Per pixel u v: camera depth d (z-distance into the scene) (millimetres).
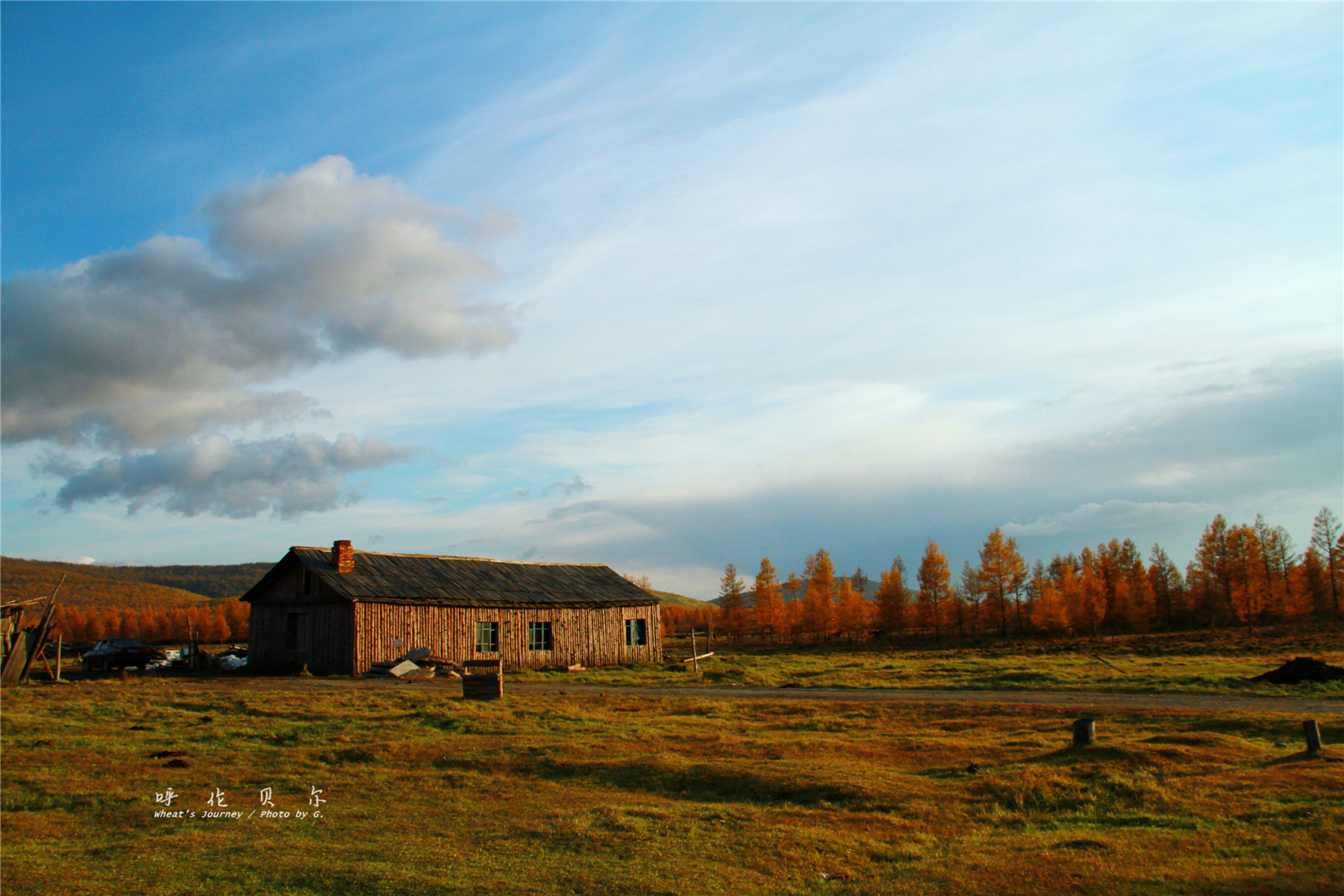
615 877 9406
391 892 9047
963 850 10180
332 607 36688
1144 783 12500
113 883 9469
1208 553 81250
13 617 32500
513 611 41469
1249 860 9102
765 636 96125
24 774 15391
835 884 9125
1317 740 14031
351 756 17094
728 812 12297
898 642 79125
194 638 42219
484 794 13977
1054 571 101125
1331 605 82375
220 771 15781
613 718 22016
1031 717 20062
